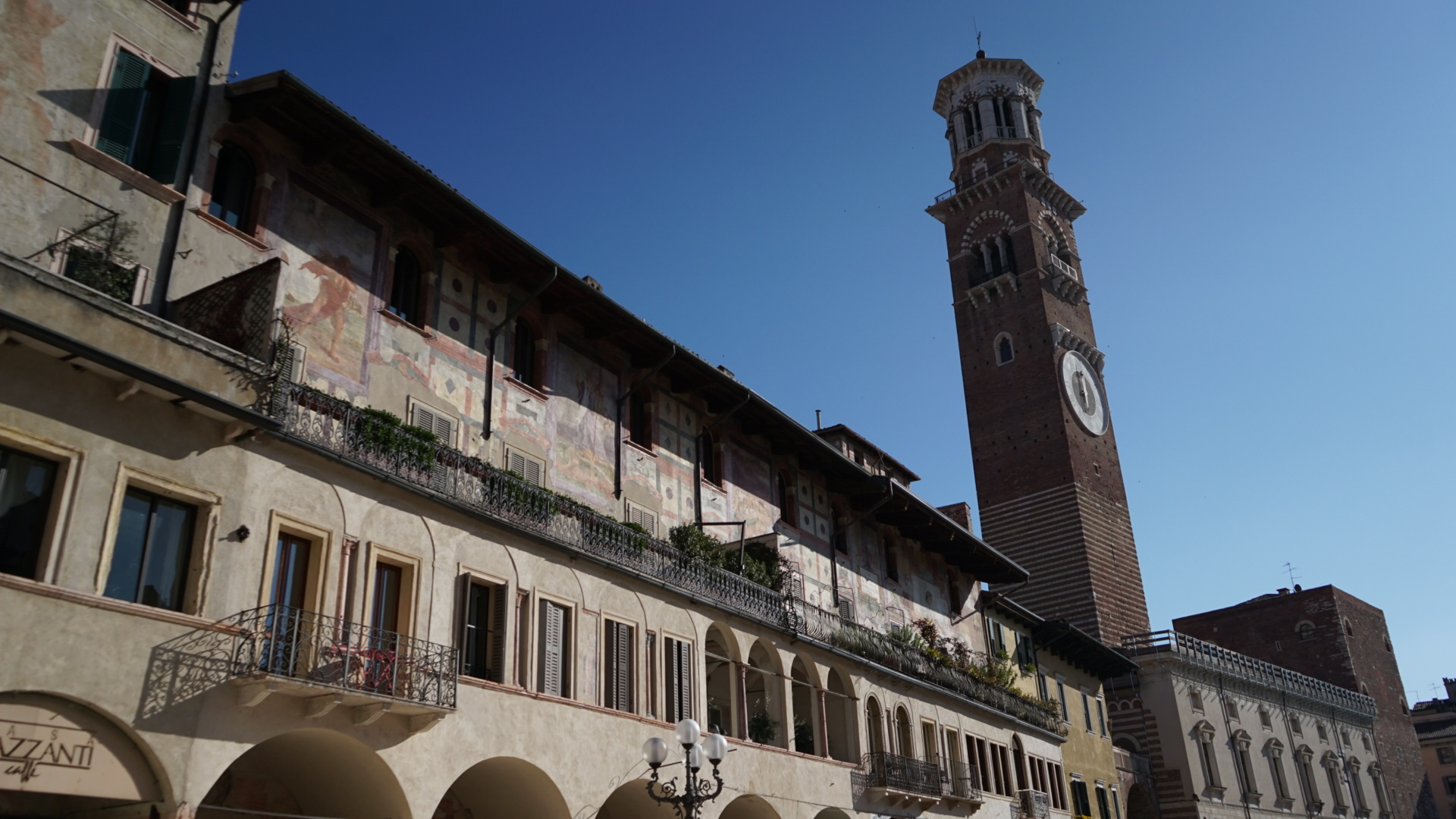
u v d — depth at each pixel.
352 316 23.59
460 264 26.97
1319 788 80.06
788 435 37.56
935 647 42.84
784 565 34.38
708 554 30.61
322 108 22.14
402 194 24.91
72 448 16.27
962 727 41.62
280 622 18.50
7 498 15.59
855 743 34.00
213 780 16.72
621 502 30.17
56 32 19.56
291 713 18.00
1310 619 95.31
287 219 22.70
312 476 19.73
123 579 16.64
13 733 14.81
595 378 30.67
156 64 21.22
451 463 22.70
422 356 25.14
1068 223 86.19
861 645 35.72
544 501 24.55
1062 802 50.16
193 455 17.84
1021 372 77.56
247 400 18.62
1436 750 112.62
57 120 19.16
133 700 16.00
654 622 26.64
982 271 82.50
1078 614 69.88
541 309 29.23
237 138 22.25
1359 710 90.50
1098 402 79.56
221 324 19.67
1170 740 66.88
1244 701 75.44
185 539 17.69
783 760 29.89
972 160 85.12
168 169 20.61
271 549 18.66
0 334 15.61
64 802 16.94
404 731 19.50
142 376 16.81
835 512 41.62
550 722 22.61
